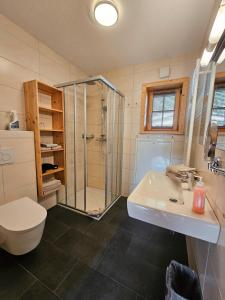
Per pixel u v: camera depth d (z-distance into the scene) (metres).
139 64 2.29
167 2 1.25
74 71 2.38
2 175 1.44
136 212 0.84
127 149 2.53
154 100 2.33
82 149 2.76
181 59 2.02
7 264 1.25
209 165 0.73
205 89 1.19
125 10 1.33
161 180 1.41
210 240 0.67
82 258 1.34
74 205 2.26
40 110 1.94
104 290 1.07
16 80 1.61
